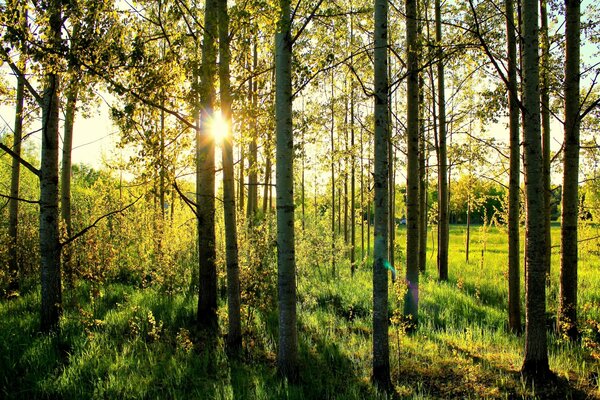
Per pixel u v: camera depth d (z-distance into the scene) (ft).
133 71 16.29
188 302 28.63
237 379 16.70
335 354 20.08
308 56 17.72
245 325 23.76
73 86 17.04
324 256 45.16
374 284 16.71
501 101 23.18
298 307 30.58
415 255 25.14
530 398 15.89
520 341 22.56
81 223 40.91
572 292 22.22
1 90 21.83
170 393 15.75
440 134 41.42
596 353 18.83
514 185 23.99
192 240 40.78
